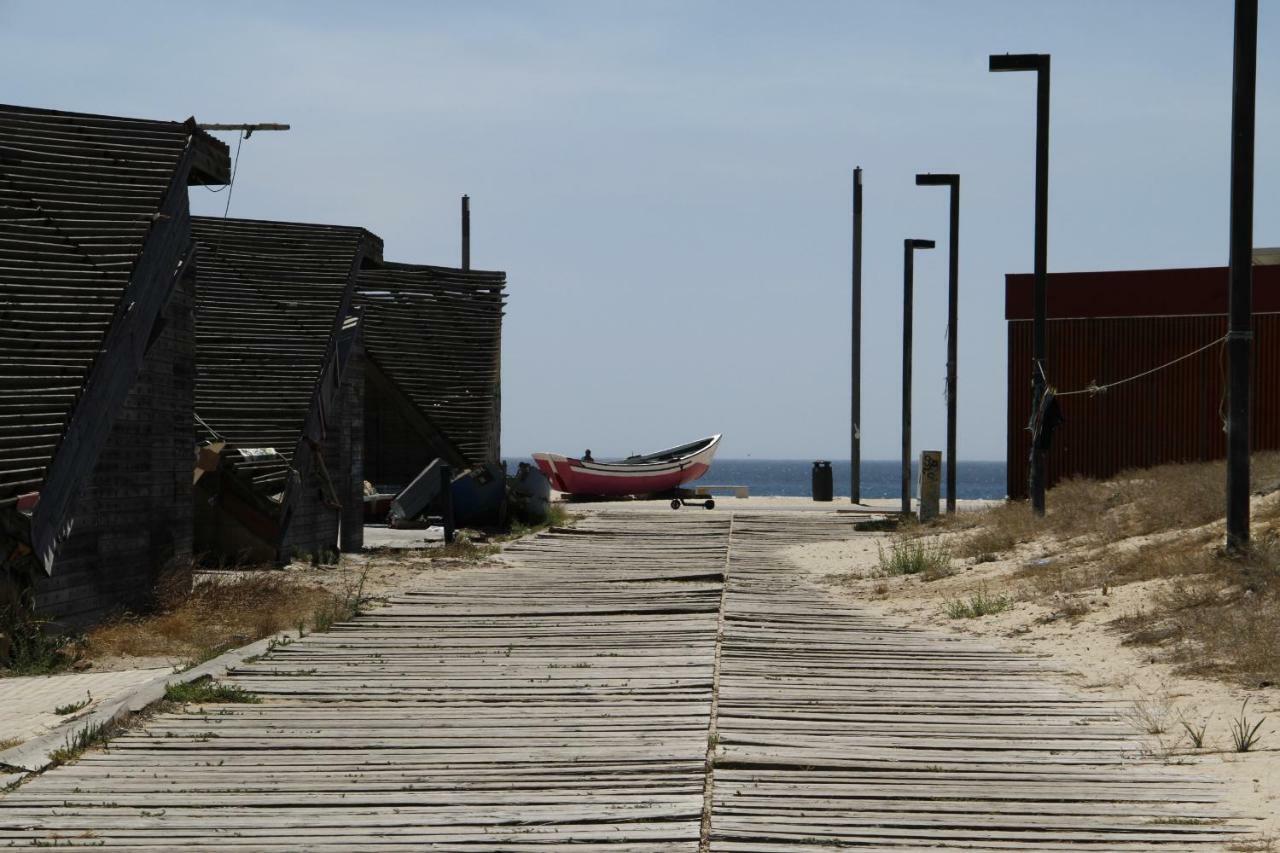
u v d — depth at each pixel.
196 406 44.59
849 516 71.88
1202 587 28.36
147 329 32.84
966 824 13.75
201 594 33.88
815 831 13.54
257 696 20.98
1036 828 13.62
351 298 52.31
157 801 14.82
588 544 55.69
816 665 24.28
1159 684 21.39
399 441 72.00
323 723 18.98
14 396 27.72
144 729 18.58
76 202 32.47
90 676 24.00
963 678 22.86
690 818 13.98
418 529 63.34
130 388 31.91
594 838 13.31
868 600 35.41
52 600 28.77
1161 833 13.41
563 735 18.03
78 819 14.12
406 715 19.58
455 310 72.88
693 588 38.28
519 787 15.35
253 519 42.84
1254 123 31.53
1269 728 17.64
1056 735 18.05
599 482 89.44
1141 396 64.25
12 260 30.33
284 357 46.88
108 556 31.59
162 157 34.69
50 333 29.23
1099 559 35.66
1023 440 66.94
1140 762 16.44
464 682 22.38
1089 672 23.08
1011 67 50.97
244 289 48.84
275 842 13.29
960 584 36.06
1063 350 65.81
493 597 36.16
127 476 32.62
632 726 18.59
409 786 15.35
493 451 72.38
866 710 19.86
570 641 27.50
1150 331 64.12
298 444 44.88
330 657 25.33
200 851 12.99
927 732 18.28
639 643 27.16
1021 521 48.44
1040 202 50.75
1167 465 60.19
